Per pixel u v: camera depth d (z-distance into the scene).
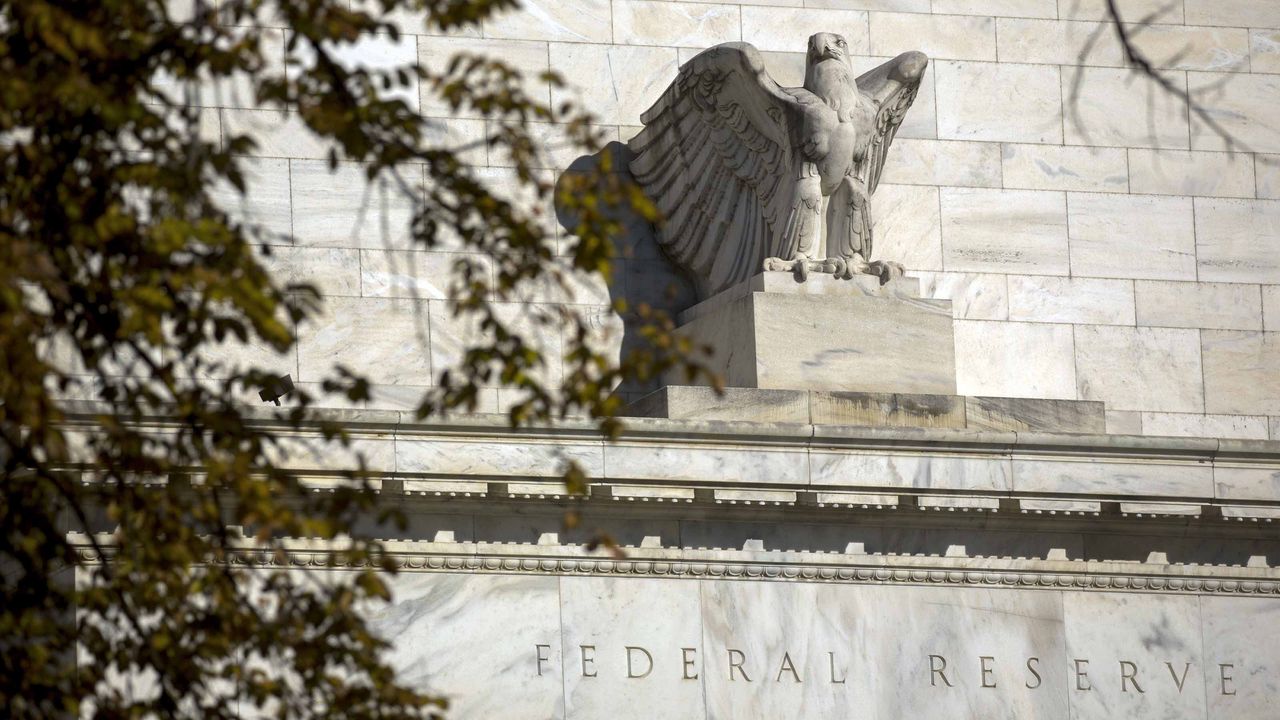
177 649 36.72
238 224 36.22
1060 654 54.06
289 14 35.16
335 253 56.69
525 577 50.97
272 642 36.44
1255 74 64.38
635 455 51.12
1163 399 62.16
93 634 37.53
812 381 54.97
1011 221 62.03
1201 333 62.78
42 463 39.59
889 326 55.84
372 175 36.06
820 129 55.69
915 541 53.28
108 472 39.06
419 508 50.06
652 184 58.84
